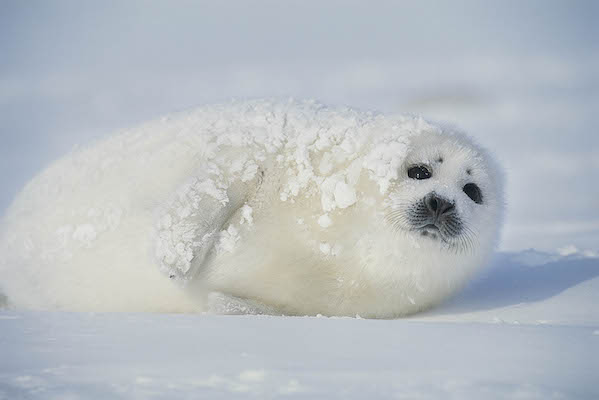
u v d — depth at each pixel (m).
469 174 13.68
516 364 6.78
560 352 7.35
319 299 13.07
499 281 15.74
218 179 12.44
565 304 13.02
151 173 13.30
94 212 13.11
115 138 14.51
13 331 8.23
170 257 11.73
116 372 6.28
